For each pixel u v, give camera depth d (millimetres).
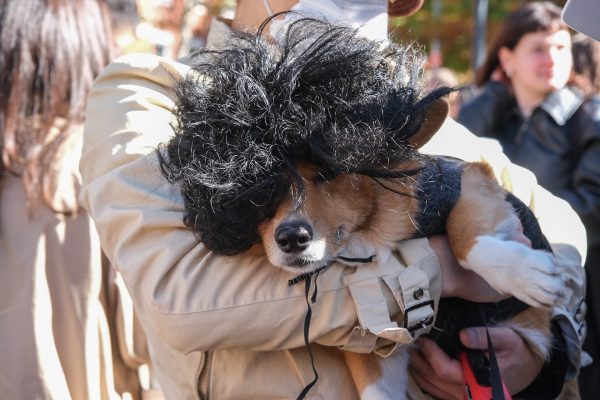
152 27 5375
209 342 1844
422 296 1906
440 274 2004
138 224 1897
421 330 1953
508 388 2201
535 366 2260
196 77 1921
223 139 1781
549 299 1984
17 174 2352
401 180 1988
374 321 1854
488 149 2498
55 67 2432
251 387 1976
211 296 1833
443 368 2148
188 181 1783
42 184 2322
